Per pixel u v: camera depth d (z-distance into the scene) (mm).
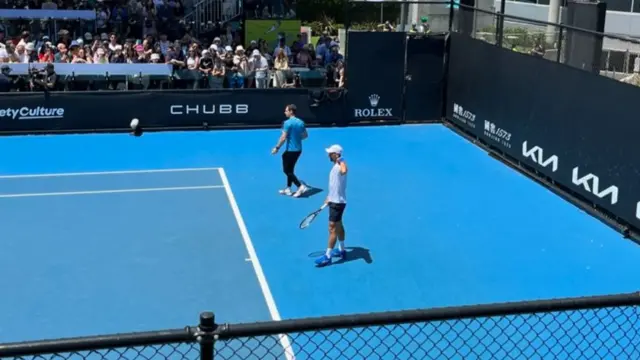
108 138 19750
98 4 26281
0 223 13500
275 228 13578
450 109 21750
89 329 9781
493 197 15781
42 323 9906
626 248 13148
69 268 11656
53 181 16078
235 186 16016
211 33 26438
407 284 11375
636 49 18797
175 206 14641
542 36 18953
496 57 18672
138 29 25750
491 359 8703
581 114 15180
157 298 10695
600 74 15320
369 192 15859
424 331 9273
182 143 19422
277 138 20141
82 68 20016
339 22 37344
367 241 13070
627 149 13758
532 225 14180
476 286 11398
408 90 21844
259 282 11281
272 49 27094
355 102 21594
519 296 11125
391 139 20359
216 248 12586
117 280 11266
